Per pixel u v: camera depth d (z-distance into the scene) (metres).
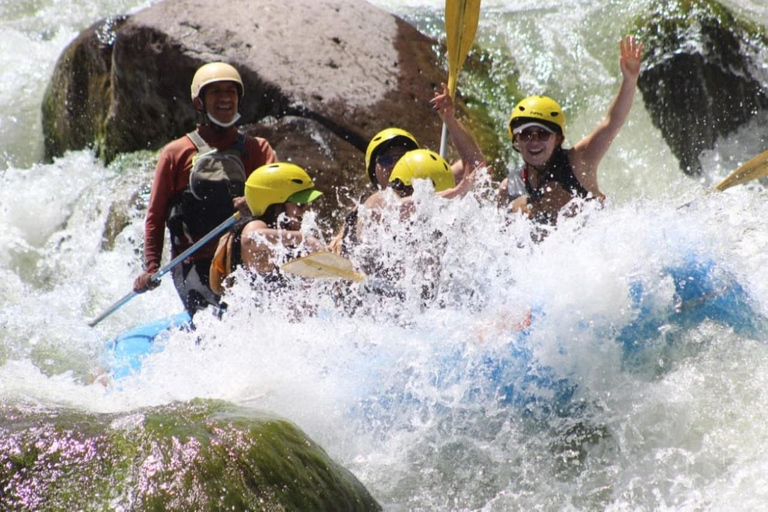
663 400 16.70
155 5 29.52
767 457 15.61
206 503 13.04
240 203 19.80
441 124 28.84
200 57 27.95
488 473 16.19
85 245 27.75
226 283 18.45
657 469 15.90
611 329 17.11
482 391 16.84
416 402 16.86
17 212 28.97
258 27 28.95
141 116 29.55
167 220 21.14
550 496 15.70
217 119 20.77
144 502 13.03
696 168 29.91
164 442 13.72
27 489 13.23
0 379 18.03
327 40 29.30
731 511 14.81
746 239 19.88
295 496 13.61
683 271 17.52
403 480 16.06
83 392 17.59
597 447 16.42
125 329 24.16
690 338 17.30
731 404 16.58
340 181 26.67
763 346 17.44
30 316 23.11
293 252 17.91
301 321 18.00
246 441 13.85
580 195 19.48
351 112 27.70
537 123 19.09
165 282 25.72
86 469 13.47
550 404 16.84
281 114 27.55
